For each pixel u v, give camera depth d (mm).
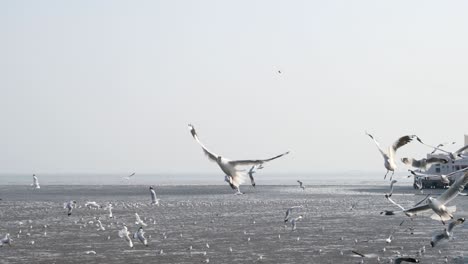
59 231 71625
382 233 68562
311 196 156250
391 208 108250
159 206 115750
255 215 94438
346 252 54562
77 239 64250
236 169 18312
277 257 52062
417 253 52219
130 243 44500
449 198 21297
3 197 148500
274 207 112938
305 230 72500
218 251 55688
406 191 178250
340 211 102000
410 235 66312
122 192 181125
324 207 112438
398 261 36469
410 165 23906
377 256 51938
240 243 61062
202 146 18500
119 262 50281
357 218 87750
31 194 166250
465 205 111750
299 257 52000
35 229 73875
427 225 76438
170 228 75500
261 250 56094
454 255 51969
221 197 151750
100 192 180750
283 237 65625
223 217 91062
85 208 108812
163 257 52562
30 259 52031
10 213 97688
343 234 68062
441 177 24562
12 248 57906
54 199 139500
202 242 61844
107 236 66562
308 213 98062
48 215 93562
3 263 50219
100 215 93938
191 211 103125
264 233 69562
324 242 61438
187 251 55781
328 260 50469
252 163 18344
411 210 21641
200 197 152000
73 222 82062
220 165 18328
